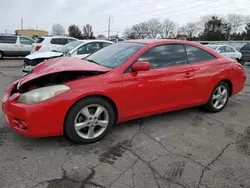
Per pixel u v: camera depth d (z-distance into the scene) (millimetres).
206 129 3652
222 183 2326
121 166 2557
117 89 3086
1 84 6773
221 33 57906
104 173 2420
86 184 2238
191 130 3594
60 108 2727
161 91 3510
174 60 3729
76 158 2689
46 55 7457
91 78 2967
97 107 3025
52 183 2236
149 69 3338
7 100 2910
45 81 3109
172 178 2377
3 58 14867
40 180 2277
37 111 2633
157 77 3436
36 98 2676
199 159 2758
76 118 2875
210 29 60656
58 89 2756
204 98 4141
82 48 7762
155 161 2680
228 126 3805
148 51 3471
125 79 3154
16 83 3361
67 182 2260
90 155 2768
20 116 2672
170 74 3574
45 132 2725
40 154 2748
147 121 3895
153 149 2959
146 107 3447
